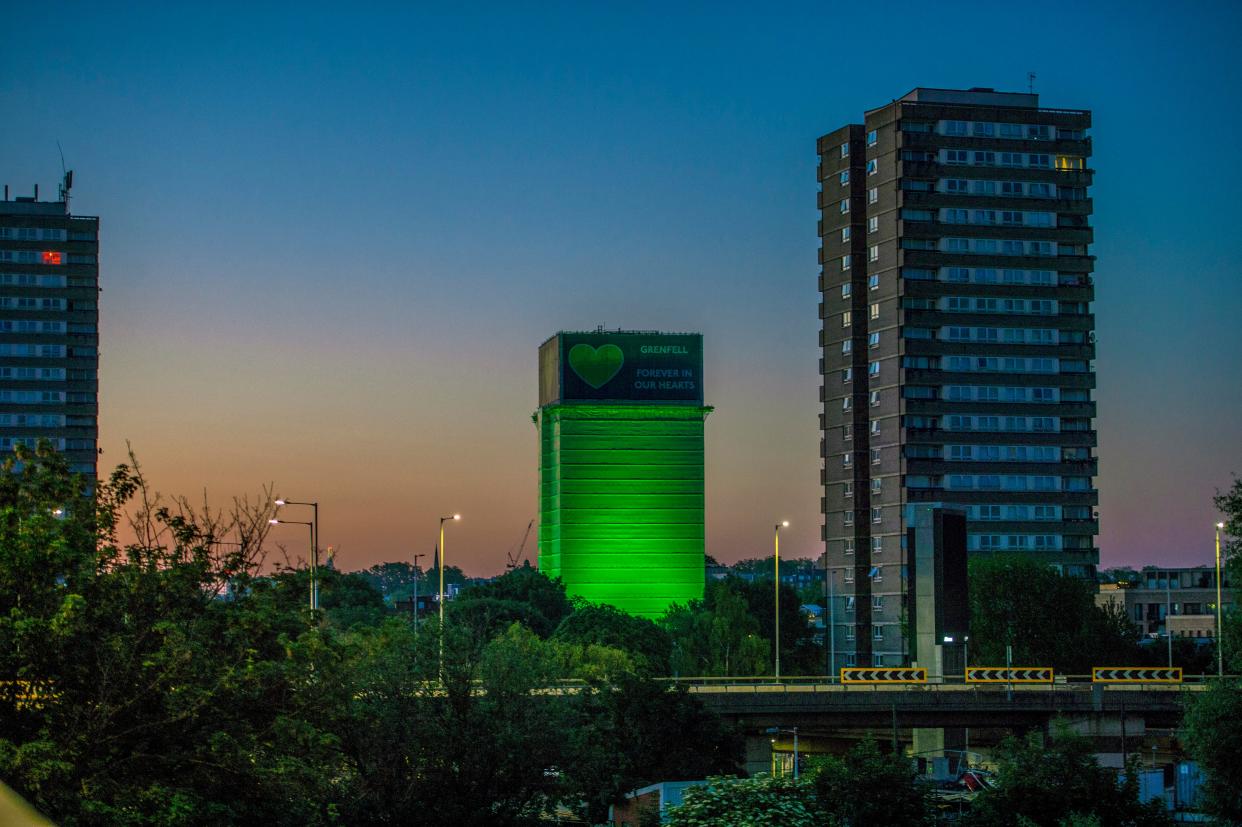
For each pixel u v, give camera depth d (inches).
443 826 2433.6
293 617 1957.4
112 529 1829.5
